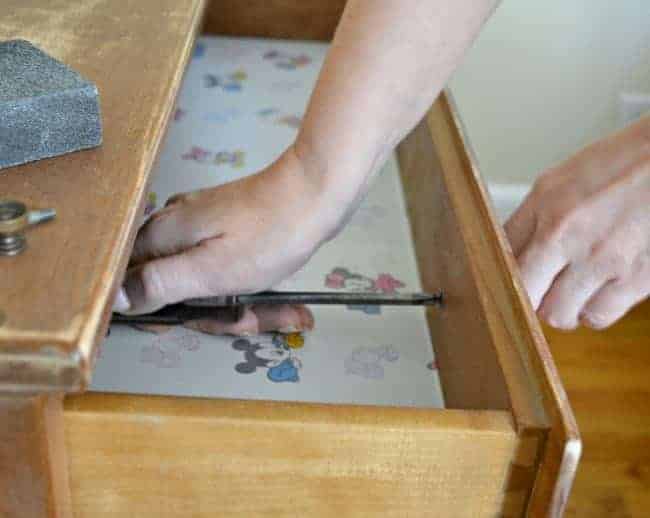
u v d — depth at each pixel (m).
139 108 0.47
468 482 0.42
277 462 0.41
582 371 1.25
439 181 0.65
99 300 0.33
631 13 1.30
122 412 0.39
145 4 0.60
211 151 0.79
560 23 1.31
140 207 0.40
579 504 1.04
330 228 0.49
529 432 0.40
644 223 0.48
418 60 0.45
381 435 0.40
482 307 0.49
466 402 0.50
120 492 0.41
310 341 0.58
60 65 0.43
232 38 1.02
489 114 1.39
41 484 0.37
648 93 1.36
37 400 0.35
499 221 0.56
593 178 0.49
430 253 0.65
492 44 1.33
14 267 0.34
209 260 0.49
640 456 1.12
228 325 0.56
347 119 0.46
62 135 0.41
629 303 0.50
